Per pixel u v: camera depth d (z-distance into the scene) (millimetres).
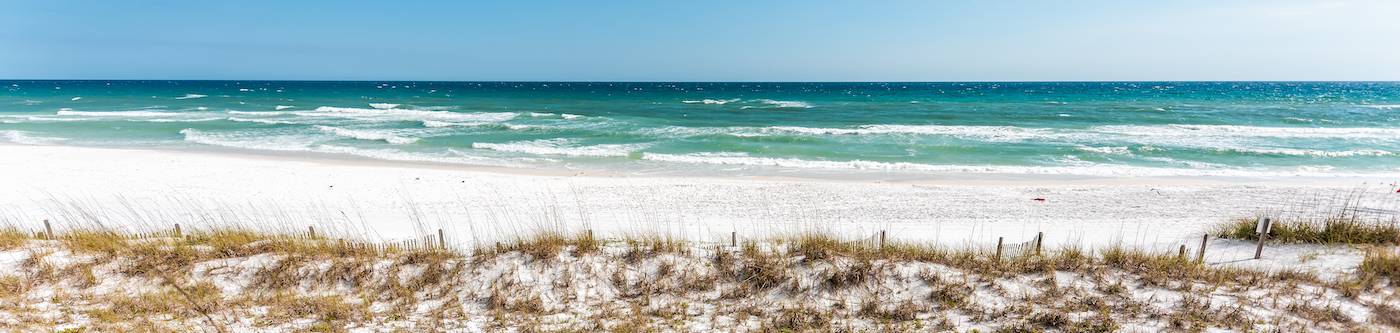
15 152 23125
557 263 7035
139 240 8102
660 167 21984
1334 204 14656
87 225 10320
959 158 23938
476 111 48688
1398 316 5691
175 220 12992
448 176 19125
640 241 7965
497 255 7254
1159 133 31453
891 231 12008
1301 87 126312
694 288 6617
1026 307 6008
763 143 28203
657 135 30812
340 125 35500
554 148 26156
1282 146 26391
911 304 6047
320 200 15609
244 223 12148
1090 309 5984
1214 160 23172
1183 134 31000
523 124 36531
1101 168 21422
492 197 16141
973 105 57938
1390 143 27344
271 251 7438
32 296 6223
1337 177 19891
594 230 11797
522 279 6715
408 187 17375
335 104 58094
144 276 6730
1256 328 5484
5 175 18391
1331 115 43344
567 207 14984
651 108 54156
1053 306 6039
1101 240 10961
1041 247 8742
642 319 5836
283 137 29609
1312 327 5547
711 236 11180
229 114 43500
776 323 5746
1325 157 23641
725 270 6902
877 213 14250
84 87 108688
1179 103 59781
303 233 8953
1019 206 15008
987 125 36656
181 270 6852
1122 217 13586
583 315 5965
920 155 24719
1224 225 11219
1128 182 19109
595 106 56812
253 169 19938
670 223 13016
